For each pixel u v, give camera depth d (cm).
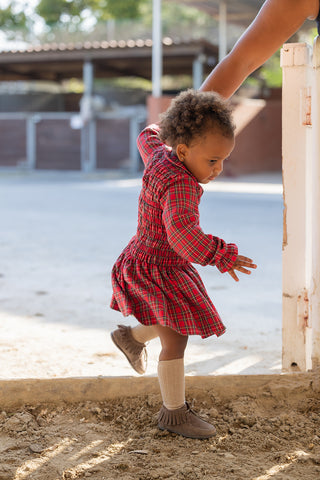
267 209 1420
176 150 291
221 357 425
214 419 319
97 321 527
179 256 304
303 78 343
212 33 2923
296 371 363
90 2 4781
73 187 2156
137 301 304
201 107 284
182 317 293
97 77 3378
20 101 3581
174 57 2802
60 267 768
